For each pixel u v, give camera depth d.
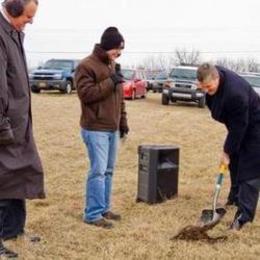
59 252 5.19
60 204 6.95
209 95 5.68
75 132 13.74
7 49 4.65
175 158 7.25
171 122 16.28
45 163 9.87
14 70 4.73
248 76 21.02
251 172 5.84
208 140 13.20
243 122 5.61
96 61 5.84
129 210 6.73
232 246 5.47
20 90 4.79
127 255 5.18
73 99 22.55
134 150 11.42
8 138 4.64
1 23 4.64
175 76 23.00
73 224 6.02
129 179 8.55
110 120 5.93
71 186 8.05
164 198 7.16
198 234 5.57
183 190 7.82
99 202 6.02
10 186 4.83
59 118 16.36
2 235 5.31
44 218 6.19
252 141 5.79
